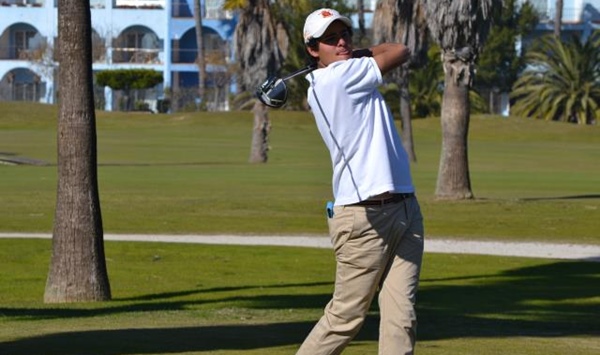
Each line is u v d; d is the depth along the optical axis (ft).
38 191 201.98
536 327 72.43
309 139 395.34
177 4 522.06
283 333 64.95
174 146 358.84
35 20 515.91
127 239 136.77
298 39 422.82
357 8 453.17
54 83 517.55
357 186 41.52
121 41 521.65
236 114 461.78
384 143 41.73
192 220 159.74
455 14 182.50
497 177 256.11
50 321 73.82
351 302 42.93
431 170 273.95
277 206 180.14
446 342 62.64
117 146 354.33
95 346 58.13
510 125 447.83
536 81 495.82
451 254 128.77
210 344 59.31
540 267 118.42
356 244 41.98
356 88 41.39
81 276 92.38
